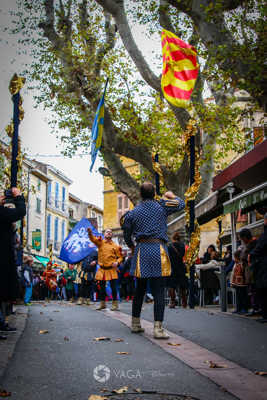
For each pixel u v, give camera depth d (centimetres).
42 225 4816
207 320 789
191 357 456
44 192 4891
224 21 1449
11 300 557
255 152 1005
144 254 586
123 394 328
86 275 1415
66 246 1447
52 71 1888
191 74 1131
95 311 1011
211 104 1881
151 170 1991
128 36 1852
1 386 344
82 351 478
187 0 1497
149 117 1962
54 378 368
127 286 1848
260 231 1198
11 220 558
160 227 598
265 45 1392
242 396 326
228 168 1180
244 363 448
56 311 999
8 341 519
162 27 1738
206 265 1267
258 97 1456
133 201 1983
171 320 782
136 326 621
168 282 1148
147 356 460
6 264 555
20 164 822
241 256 912
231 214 1138
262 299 776
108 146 1922
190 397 323
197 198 1925
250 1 1425
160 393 332
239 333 637
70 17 1892
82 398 316
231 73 1452
